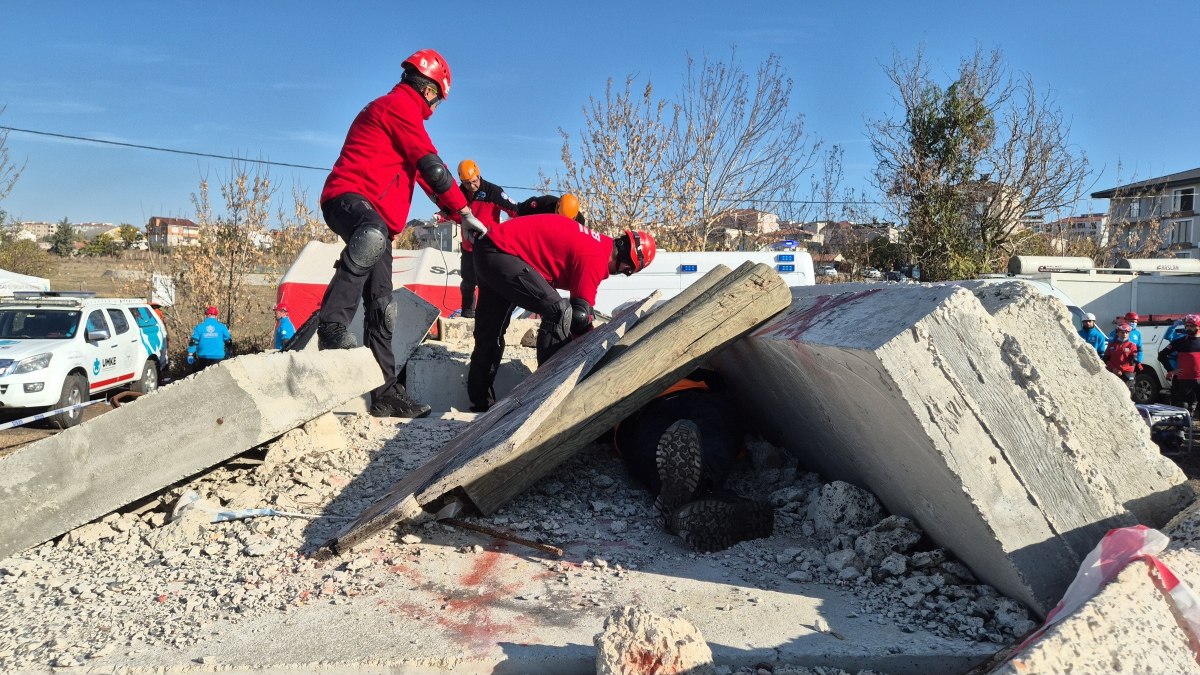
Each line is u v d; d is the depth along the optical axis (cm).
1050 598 269
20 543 384
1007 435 266
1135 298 1752
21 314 1291
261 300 2405
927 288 289
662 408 441
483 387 659
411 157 504
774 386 398
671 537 374
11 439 1101
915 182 2403
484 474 376
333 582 325
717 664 258
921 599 298
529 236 565
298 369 439
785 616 288
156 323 1584
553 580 325
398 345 716
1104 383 292
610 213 2030
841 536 344
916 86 2405
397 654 264
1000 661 239
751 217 2270
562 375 406
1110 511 268
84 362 1250
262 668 260
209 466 398
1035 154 2370
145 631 291
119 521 407
